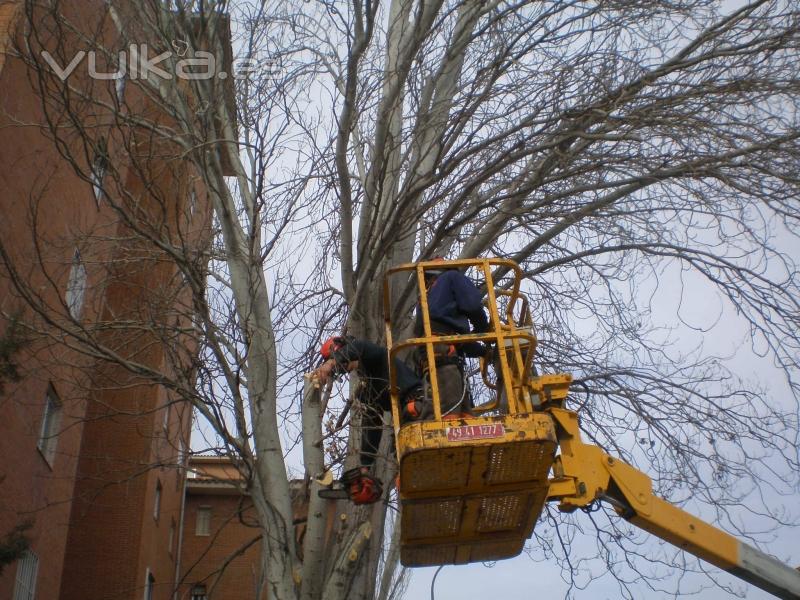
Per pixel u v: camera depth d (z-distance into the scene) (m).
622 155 11.25
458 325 7.79
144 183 10.82
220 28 11.54
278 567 9.66
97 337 11.98
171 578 32.38
